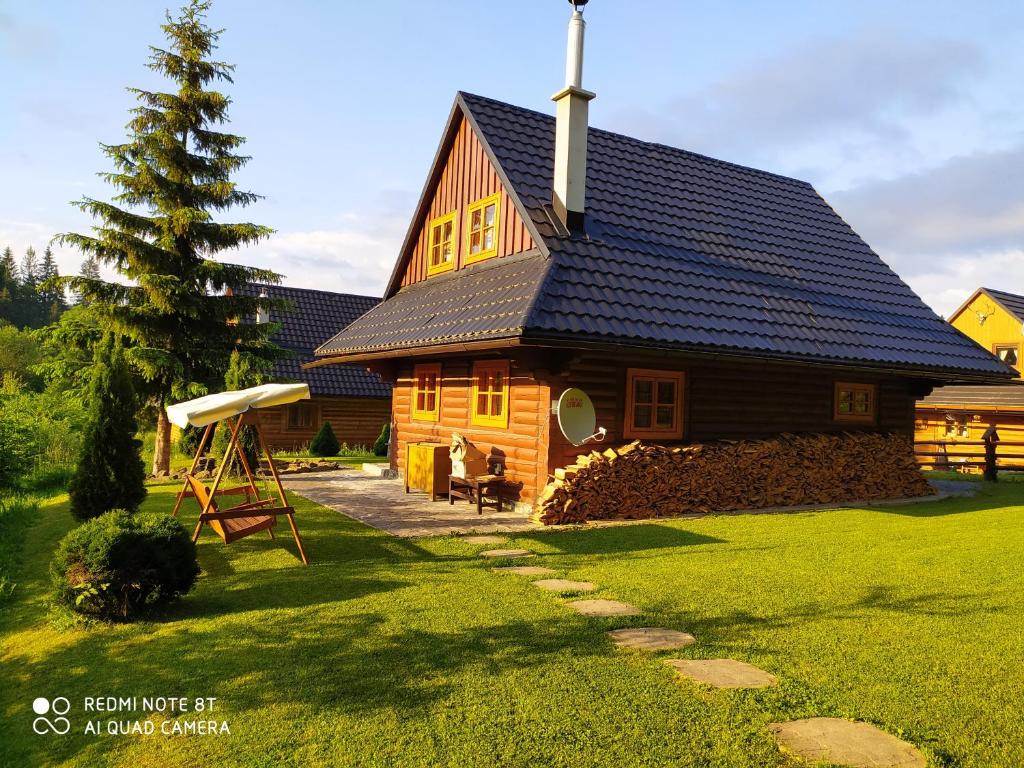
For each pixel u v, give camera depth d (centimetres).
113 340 1661
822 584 706
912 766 356
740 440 1284
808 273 1485
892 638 543
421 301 1468
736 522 1091
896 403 1552
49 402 2108
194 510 1125
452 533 954
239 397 816
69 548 602
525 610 606
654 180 1509
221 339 1848
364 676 466
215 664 496
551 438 1091
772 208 1673
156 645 538
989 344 3141
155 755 382
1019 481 1791
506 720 402
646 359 1185
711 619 586
